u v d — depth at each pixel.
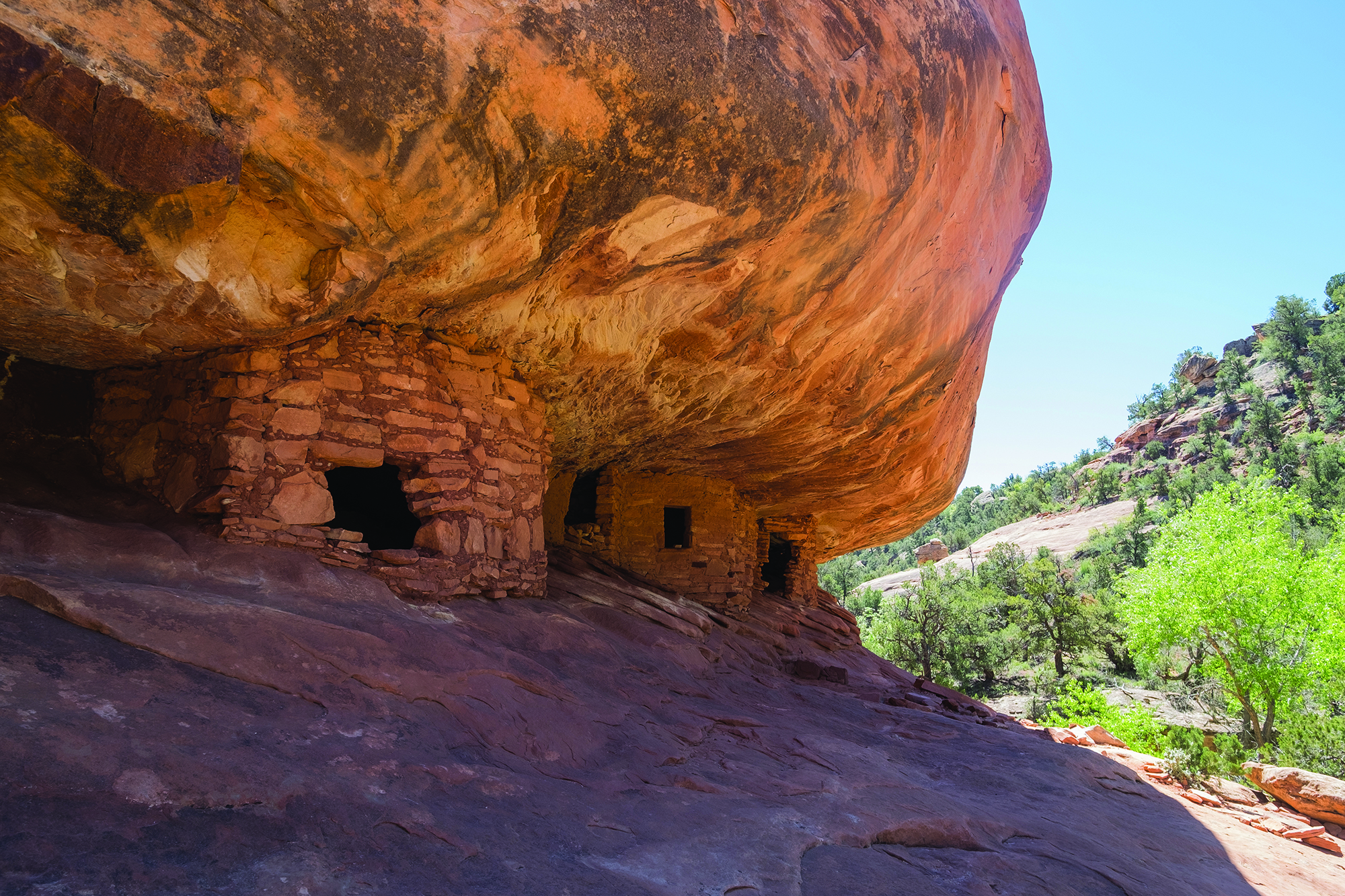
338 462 4.14
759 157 3.79
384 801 2.31
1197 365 92.56
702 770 3.69
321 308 3.43
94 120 2.39
